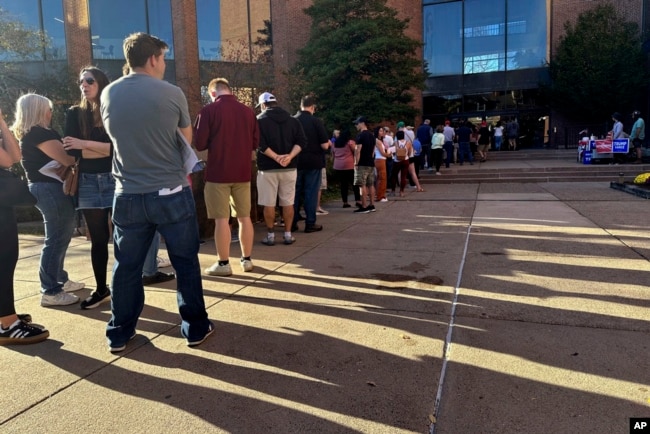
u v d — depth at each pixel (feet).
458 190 42.45
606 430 7.90
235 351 11.10
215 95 16.93
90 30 66.95
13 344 11.57
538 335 11.49
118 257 10.98
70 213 14.60
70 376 10.11
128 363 10.64
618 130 51.90
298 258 19.24
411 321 12.55
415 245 20.86
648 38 68.18
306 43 62.49
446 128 55.31
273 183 21.06
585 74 67.72
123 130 10.34
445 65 81.87
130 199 10.62
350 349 11.05
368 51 55.06
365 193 30.89
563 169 48.96
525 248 19.63
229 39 68.44
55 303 14.43
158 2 68.03
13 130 14.07
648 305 13.08
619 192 36.29
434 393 9.15
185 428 8.25
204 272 17.37
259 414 8.63
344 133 33.14
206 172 16.65
